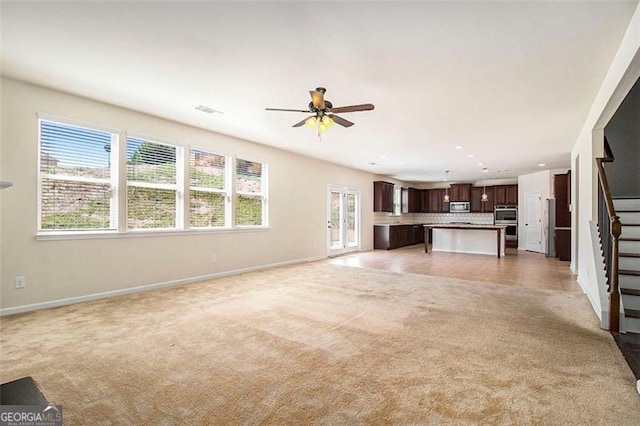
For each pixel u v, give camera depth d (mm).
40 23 2332
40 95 3574
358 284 4984
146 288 4520
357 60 2824
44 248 3645
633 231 3701
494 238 8914
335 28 2340
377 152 6930
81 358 2426
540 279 5410
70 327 3062
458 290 4613
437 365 2338
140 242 4469
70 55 2822
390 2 2037
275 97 3764
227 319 3326
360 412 1784
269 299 4098
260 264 6289
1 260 3371
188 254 5055
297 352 2557
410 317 3410
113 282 4195
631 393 1969
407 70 3002
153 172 4660
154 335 2883
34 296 3574
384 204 10477
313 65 2932
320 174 7914
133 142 4402
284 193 6832
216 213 5512
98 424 1678
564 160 7605
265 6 2098
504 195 11086
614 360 2416
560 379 2137
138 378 2145
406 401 1889
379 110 4117
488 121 4566
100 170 4109
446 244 9672
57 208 3775
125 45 2643
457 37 2438
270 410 1806
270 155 6480
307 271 6113
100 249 4078
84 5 2119
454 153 6926
